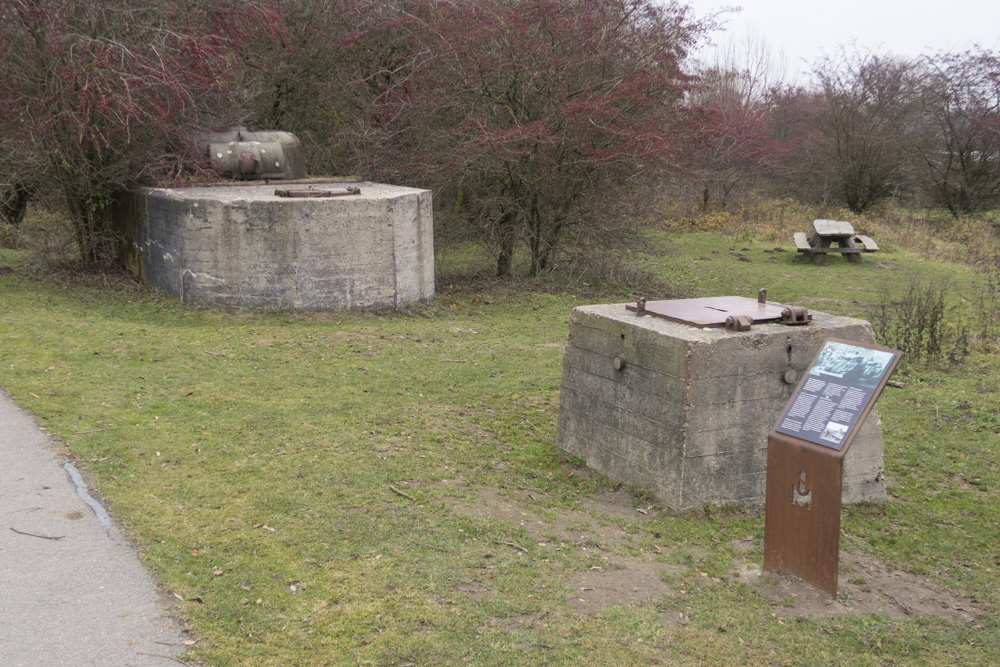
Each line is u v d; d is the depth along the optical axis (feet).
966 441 21.85
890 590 13.96
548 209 48.85
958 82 88.99
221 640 11.07
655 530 15.85
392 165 53.21
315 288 35.53
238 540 13.85
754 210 85.46
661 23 47.47
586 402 19.20
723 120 73.87
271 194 37.04
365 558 13.55
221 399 22.24
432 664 10.75
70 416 19.85
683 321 17.47
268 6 47.01
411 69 55.62
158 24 41.42
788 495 13.73
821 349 14.12
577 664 10.94
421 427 21.24
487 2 48.21
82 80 36.88
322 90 61.77
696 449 16.52
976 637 12.39
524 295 44.39
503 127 48.14
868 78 89.56
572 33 46.42
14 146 40.22
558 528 15.66
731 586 13.65
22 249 49.42
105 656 10.66
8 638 10.99
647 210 50.60
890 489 18.84
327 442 19.20
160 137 41.19
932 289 48.85
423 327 34.50
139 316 34.01
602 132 46.19
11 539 13.64
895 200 95.81
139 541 13.67
